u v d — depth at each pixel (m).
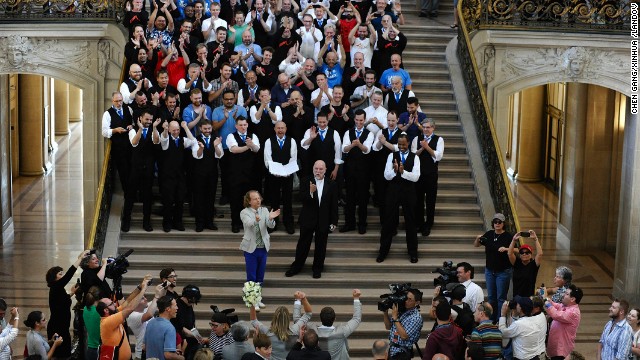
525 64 30.28
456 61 30.20
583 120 35.31
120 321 19.61
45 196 41.62
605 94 35.06
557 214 40.34
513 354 20.77
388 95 26.44
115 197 26.45
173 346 19.36
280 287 24.48
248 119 25.81
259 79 26.56
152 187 26.69
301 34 27.84
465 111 28.64
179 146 25.19
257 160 25.86
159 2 28.41
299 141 25.78
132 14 27.47
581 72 30.12
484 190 26.81
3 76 34.47
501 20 30.08
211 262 24.83
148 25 27.33
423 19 32.91
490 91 30.36
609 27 29.81
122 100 25.67
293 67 26.95
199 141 25.34
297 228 26.25
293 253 25.25
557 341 21.55
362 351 23.11
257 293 20.78
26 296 29.62
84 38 29.88
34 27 29.58
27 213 39.00
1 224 34.56
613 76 30.09
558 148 43.25
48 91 48.50
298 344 18.31
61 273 22.77
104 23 29.78
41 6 29.70
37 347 20.53
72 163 47.72
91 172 30.70
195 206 25.55
